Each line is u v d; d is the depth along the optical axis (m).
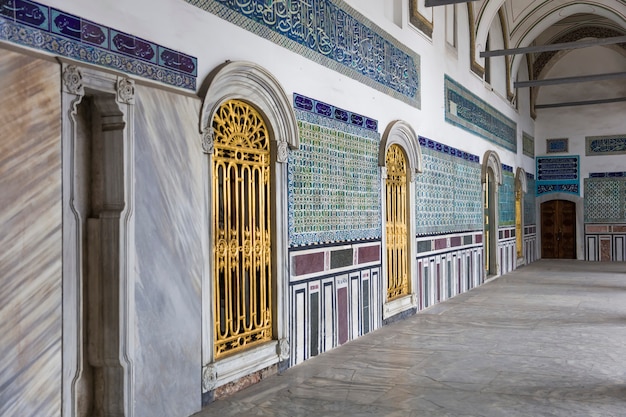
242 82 4.61
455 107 10.13
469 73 11.03
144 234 3.61
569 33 16.47
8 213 2.82
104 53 3.42
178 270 3.88
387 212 7.50
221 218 4.52
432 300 8.88
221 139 4.48
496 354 5.67
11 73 2.84
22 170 2.89
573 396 4.32
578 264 15.52
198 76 4.18
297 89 5.41
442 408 4.07
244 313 4.72
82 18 3.29
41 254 2.98
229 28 4.51
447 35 9.87
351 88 6.45
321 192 5.77
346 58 6.34
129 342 3.48
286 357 5.12
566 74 16.95
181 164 3.92
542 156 17.33
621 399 4.24
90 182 3.55
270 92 4.93
